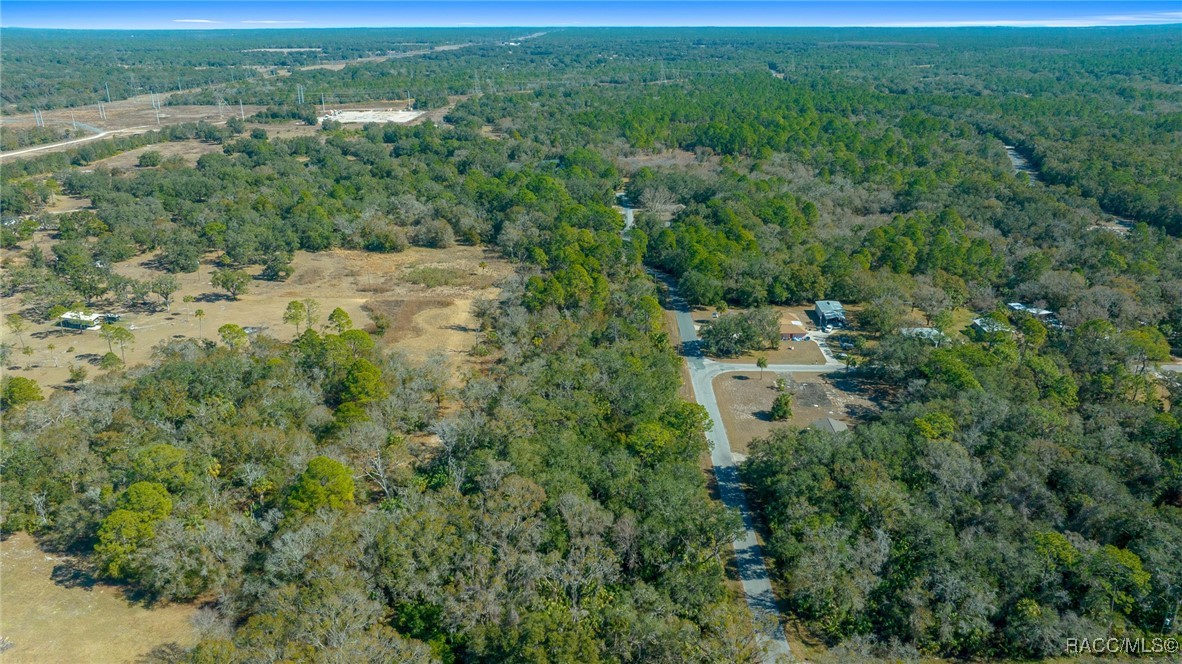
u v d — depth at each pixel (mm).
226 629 57219
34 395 92000
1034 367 97812
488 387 92062
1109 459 77062
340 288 140750
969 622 59031
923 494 72125
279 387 89625
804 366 113500
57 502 70938
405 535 62781
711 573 63375
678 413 87812
